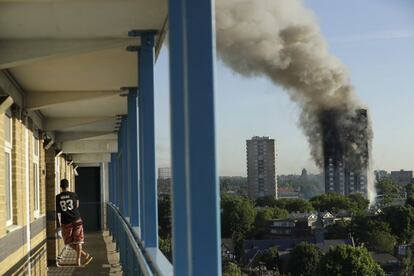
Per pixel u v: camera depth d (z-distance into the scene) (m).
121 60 7.49
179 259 4.12
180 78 4.20
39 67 7.59
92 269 11.27
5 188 7.09
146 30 6.22
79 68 7.84
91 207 23.33
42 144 11.55
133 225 8.97
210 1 3.57
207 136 3.53
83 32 6.14
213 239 3.48
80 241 11.48
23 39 6.23
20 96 8.62
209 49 3.56
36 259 9.49
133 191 9.13
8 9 5.42
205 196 3.51
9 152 7.70
